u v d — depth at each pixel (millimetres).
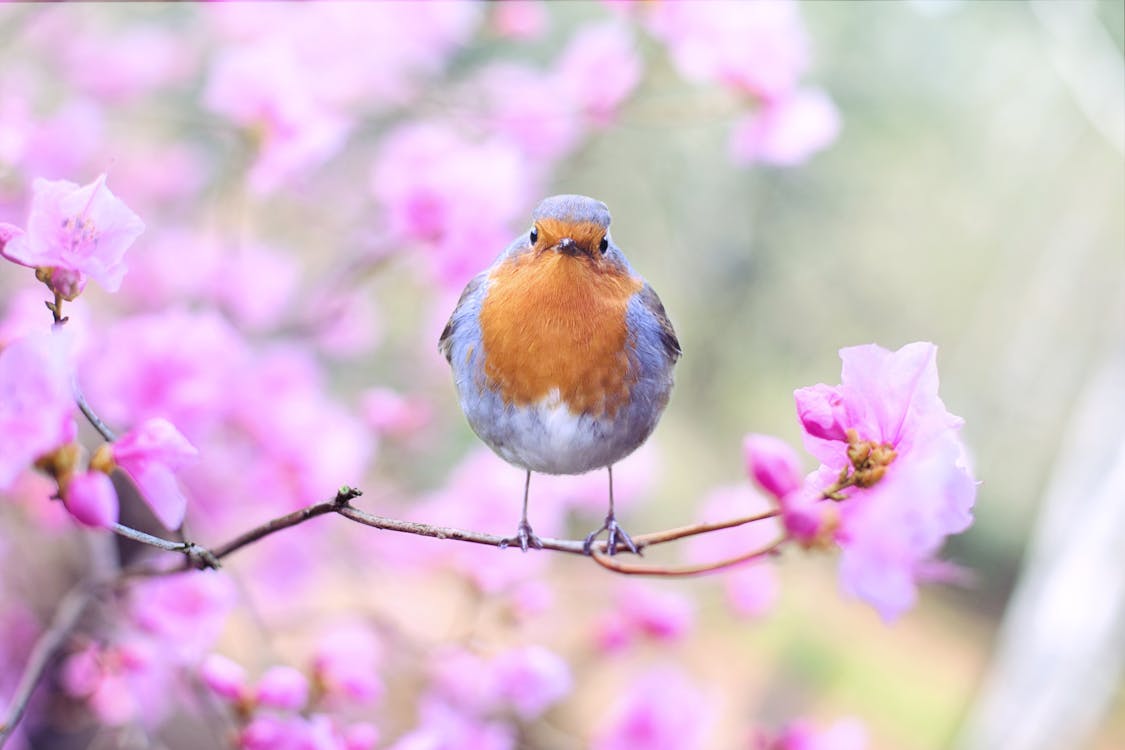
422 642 3441
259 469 3473
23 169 3457
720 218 6262
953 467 3131
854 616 7480
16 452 3133
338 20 3545
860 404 3154
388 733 3463
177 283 3588
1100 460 5379
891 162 6590
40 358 3137
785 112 3471
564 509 3533
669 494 6918
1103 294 7004
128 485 3662
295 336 3537
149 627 3379
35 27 3594
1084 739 5312
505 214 3455
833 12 6059
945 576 3160
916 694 6977
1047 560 5641
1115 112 4578
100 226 3164
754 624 3531
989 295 7191
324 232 4168
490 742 3410
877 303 7117
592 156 4906
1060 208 6902
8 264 3537
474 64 4871
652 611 3484
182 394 3396
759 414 7223
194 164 3932
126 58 3701
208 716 3369
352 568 3518
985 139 6652
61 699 3461
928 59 6340
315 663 3354
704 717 3451
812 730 3422
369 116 3561
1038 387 7422
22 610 3516
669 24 3469
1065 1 4637
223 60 3482
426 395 3936
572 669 3510
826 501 3148
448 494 3496
